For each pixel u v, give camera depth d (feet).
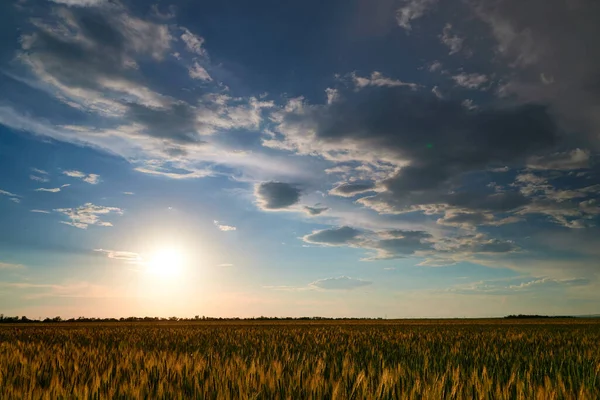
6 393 19.06
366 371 27.89
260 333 90.12
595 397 17.74
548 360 36.29
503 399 18.67
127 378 24.02
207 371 25.44
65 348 47.80
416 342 60.64
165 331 103.81
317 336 75.72
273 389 19.52
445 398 18.70
